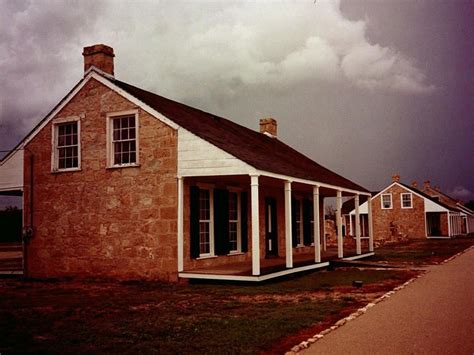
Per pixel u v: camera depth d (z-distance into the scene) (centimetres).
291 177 1478
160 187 1384
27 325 797
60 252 1526
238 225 1709
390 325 746
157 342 668
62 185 1541
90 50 1569
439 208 4688
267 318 811
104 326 778
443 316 814
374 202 4934
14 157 1634
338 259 1867
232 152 1313
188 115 1627
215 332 718
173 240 1359
